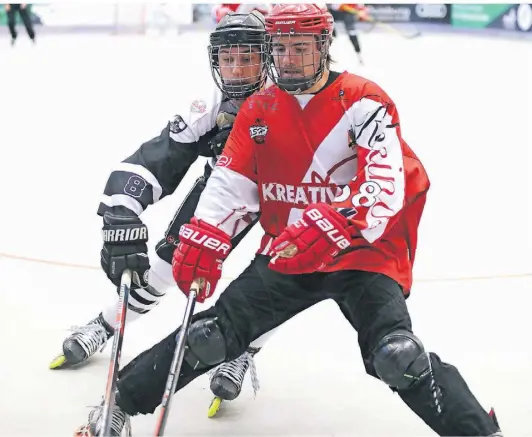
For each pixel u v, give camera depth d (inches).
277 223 367.6
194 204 432.8
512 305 579.2
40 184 933.8
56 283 619.5
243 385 451.5
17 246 709.3
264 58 369.7
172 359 338.6
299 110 350.6
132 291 447.5
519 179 975.0
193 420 408.2
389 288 347.3
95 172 994.1
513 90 1542.8
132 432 391.5
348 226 325.4
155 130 1219.9
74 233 751.7
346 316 363.6
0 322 537.0
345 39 1916.8
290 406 424.2
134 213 385.1
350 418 407.8
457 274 648.4
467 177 984.3
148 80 1565.0
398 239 361.4
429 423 329.7
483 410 324.8
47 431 384.5
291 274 356.8
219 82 385.4
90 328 473.7
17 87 1524.4
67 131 1214.9
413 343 326.3
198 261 346.9
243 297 354.0
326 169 352.2
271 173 359.6
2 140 1160.8
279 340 518.0
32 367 468.4
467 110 1386.6
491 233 761.6
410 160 364.2
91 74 1622.8
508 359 482.0
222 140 391.5
